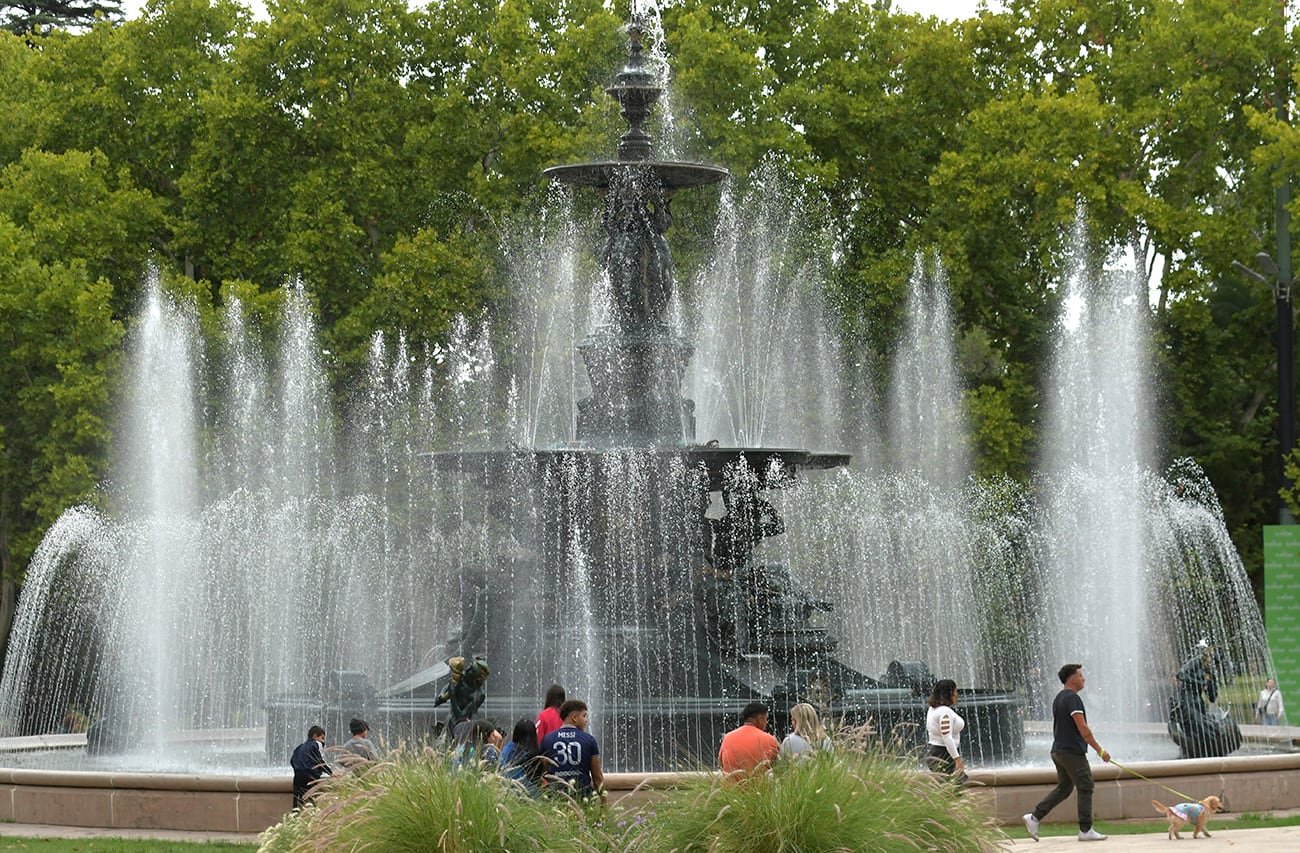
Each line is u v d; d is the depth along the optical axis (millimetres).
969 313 49188
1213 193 49625
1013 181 46438
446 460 23188
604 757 21078
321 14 47156
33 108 49656
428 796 11875
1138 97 47500
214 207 47844
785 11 51656
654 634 22188
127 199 46750
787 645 22609
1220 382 51188
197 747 26875
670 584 22547
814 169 46969
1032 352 48656
